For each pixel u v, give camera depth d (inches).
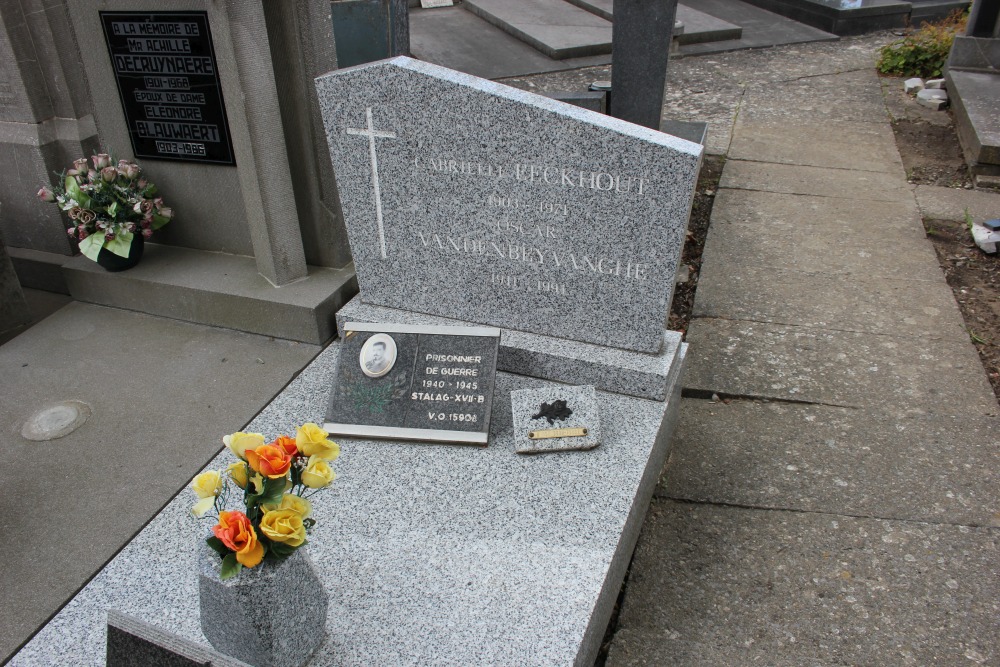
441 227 132.7
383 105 124.4
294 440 76.0
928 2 426.3
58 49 159.2
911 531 121.3
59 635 92.1
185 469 123.0
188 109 152.6
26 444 128.6
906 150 267.6
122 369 147.6
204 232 169.0
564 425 116.7
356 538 103.3
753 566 116.6
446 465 115.8
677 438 142.6
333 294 153.3
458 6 464.4
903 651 103.3
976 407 147.3
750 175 249.3
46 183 167.8
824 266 196.5
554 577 97.1
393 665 86.7
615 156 112.6
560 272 127.3
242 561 70.0
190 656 64.9
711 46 389.7
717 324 174.4
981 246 202.4
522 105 114.7
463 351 125.0
